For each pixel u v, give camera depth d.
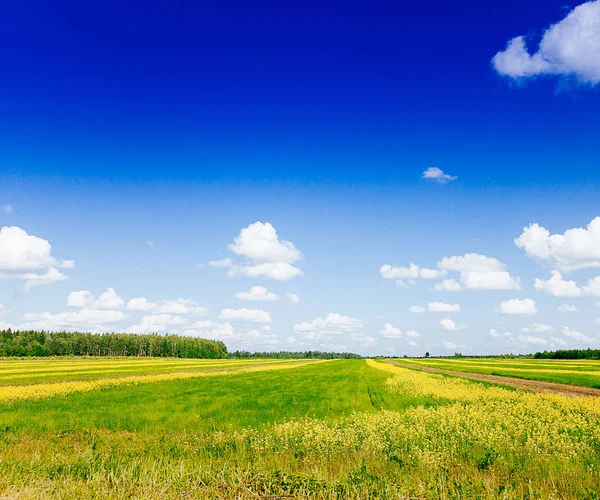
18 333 156.62
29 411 24.28
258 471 10.74
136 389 37.44
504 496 9.02
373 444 13.75
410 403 27.30
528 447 13.49
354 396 31.89
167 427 19.52
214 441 15.02
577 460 12.44
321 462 12.20
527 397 29.55
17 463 11.28
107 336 170.12
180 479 9.98
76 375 54.53
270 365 101.69
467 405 24.53
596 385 40.84
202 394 33.66
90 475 10.41
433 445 13.89
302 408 25.50
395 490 9.37
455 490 9.59
